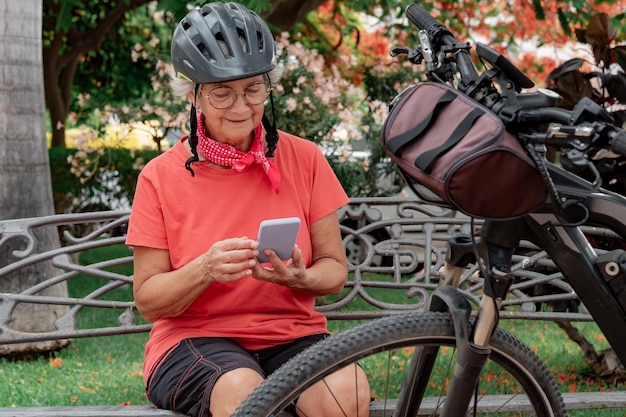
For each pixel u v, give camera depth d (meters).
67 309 5.18
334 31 9.38
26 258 3.52
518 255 3.85
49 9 8.98
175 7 5.82
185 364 2.65
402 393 2.31
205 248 2.74
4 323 3.42
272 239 2.51
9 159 4.84
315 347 2.11
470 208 1.90
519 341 2.23
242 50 2.62
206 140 2.74
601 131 1.80
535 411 2.29
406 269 3.75
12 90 4.84
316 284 2.75
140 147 8.15
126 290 7.56
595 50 4.61
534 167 1.88
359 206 3.83
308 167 2.92
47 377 4.68
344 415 2.52
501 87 2.01
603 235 3.74
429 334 2.14
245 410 2.06
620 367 4.54
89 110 7.82
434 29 2.21
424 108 2.05
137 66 9.80
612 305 2.07
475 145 1.87
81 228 8.51
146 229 2.76
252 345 2.79
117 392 4.35
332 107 6.88
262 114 2.75
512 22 8.47
